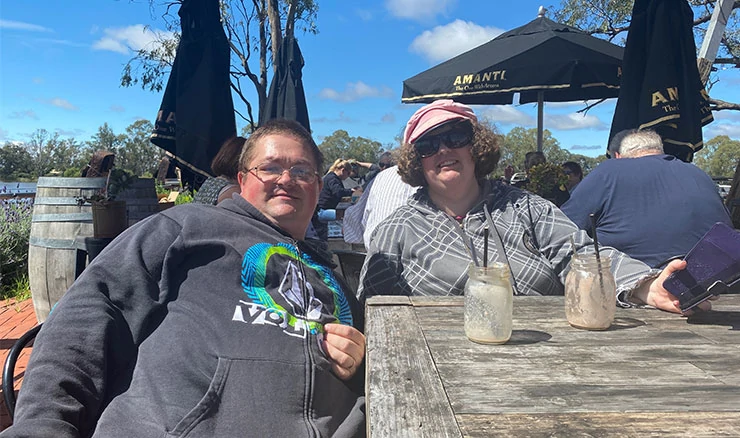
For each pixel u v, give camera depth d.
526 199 2.05
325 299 1.58
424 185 2.18
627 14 9.60
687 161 3.27
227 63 3.58
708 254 1.38
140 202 3.56
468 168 2.04
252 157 1.72
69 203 3.29
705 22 9.12
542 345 1.23
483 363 1.11
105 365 1.32
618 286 1.61
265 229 1.60
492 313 1.22
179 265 1.47
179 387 1.25
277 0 7.70
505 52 5.57
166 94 3.68
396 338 1.28
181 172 3.70
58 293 3.32
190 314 1.38
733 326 1.38
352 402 1.42
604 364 1.10
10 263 5.23
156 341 1.35
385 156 6.34
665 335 1.30
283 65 5.17
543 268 1.87
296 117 4.91
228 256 1.47
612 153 3.44
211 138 3.38
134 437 1.17
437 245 1.95
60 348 1.26
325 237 4.31
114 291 1.38
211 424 1.20
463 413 0.86
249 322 1.36
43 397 1.19
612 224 2.75
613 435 0.78
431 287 1.89
